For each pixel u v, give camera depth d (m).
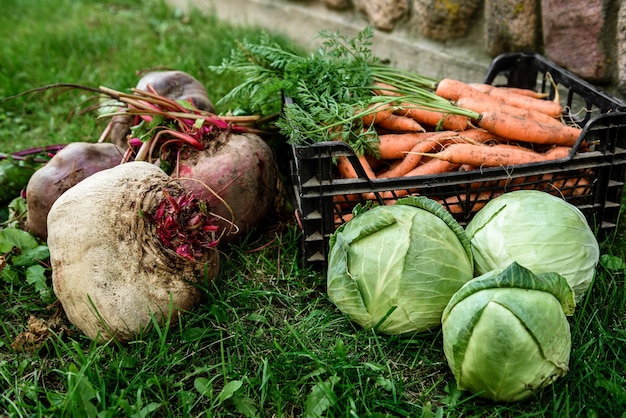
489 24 1.40
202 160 1.07
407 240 0.89
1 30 2.26
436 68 1.56
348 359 0.90
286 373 0.89
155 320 0.92
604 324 0.93
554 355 0.81
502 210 0.94
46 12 2.43
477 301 0.81
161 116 1.09
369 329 0.93
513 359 0.79
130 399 0.87
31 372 0.93
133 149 1.11
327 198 1.01
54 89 1.67
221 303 0.99
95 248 0.91
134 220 0.93
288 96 1.11
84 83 1.73
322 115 1.04
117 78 1.74
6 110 1.65
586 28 1.24
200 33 2.12
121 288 0.91
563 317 0.82
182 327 0.96
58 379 0.92
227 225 1.08
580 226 0.93
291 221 1.19
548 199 0.94
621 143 1.04
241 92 1.23
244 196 1.08
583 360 0.88
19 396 0.87
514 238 0.92
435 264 0.89
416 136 1.11
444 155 1.06
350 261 0.91
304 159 0.98
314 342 0.95
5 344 0.96
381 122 1.12
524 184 1.04
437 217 0.93
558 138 1.09
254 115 1.23
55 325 0.98
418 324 0.91
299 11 1.97
